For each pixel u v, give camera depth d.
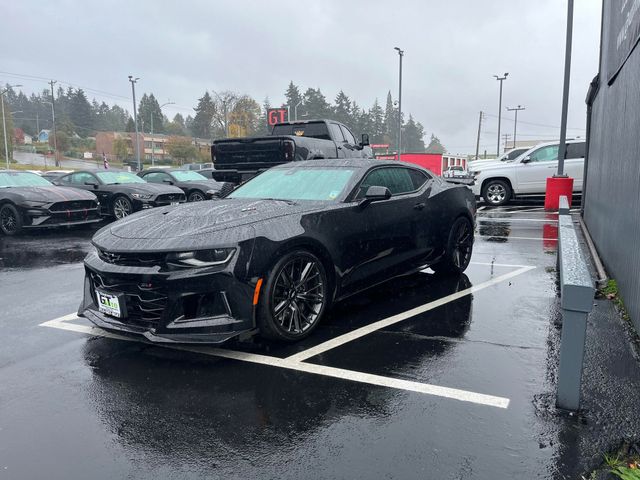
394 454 2.47
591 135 9.54
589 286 2.68
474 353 3.72
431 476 2.29
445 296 5.30
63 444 2.62
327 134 11.59
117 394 3.17
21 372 3.52
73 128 122.38
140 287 3.63
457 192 6.09
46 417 2.90
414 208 5.32
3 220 10.64
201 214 4.16
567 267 3.00
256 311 3.68
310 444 2.57
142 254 3.65
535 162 14.73
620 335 3.97
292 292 3.92
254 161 10.02
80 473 2.38
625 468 2.28
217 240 3.59
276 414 2.88
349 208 4.49
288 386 3.23
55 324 4.58
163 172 16.38
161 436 2.68
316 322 4.13
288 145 9.56
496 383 3.22
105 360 3.71
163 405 3.01
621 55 5.49
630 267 4.33
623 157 4.99
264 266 3.67
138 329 3.66
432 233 5.58
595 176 8.22
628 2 5.11
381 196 4.49
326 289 4.23
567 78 12.61
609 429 2.65
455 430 2.67
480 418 2.78
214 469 2.39
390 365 3.53
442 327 4.31
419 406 2.94
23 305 5.25
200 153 87.19
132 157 97.62
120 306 3.71
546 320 4.47
